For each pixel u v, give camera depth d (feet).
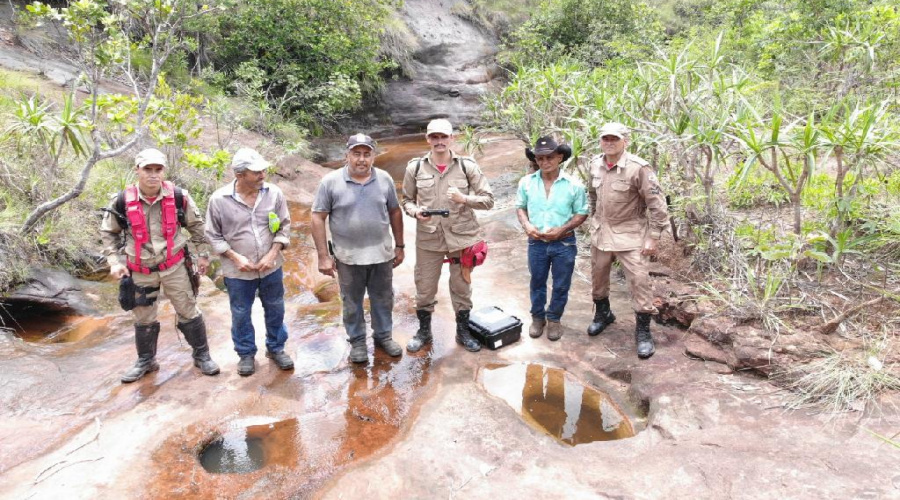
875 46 19.21
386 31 46.65
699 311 13.14
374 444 10.27
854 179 13.19
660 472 8.97
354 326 12.79
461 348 13.71
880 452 8.74
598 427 10.87
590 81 23.95
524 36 50.57
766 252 12.84
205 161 19.06
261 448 10.25
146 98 17.87
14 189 17.30
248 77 35.12
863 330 11.48
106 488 9.15
